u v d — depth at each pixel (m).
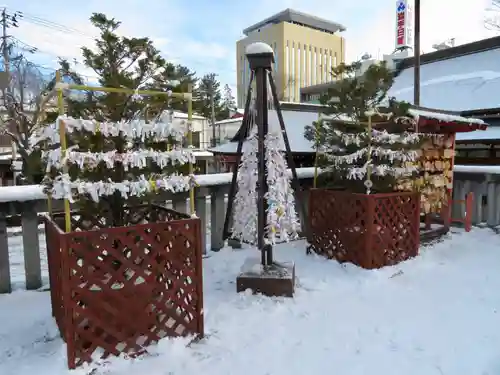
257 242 3.05
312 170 4.70
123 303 2.05
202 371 1.96
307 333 2.36
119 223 2.35
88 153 1.89
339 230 3.78
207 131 22.00
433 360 2.06
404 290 3.09
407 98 11.80
